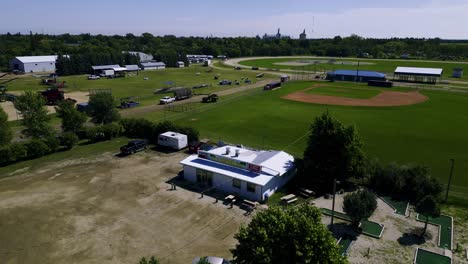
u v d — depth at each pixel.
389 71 174.75
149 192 41.03
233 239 31.55
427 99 99.19
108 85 132.62
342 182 42.81
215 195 40.34
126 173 46.75
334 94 109.06
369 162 43.03
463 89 116.00
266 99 100.62
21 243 31.17
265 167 41.75
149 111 85.94
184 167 44.28
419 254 29.02
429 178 38.66
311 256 20.19
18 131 67.31
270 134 65.06
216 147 53.69
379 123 72.62
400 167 41.97
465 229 32.72
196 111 85.31
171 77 158.00
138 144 55.56
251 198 39.31
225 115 80.69
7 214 36.06
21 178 45.28
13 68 182.88
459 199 38.38
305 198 39.66
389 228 33.03
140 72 179.00
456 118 76.50
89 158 52.75
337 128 41.12
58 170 48.03
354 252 29.34
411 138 62.09
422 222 34.03
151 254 29.50
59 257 29.20
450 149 56.03
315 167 42.31
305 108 87.81
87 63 175.12
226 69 194.88
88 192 41.09
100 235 32.28
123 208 37.28
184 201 38.81
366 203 31.75
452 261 28.05
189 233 32.59
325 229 21.89
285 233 21.22
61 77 158.75
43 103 59.16
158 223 34.31
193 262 26.98
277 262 20.84
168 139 56.66
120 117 72.69
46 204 38.19
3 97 98.19
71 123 61.78
